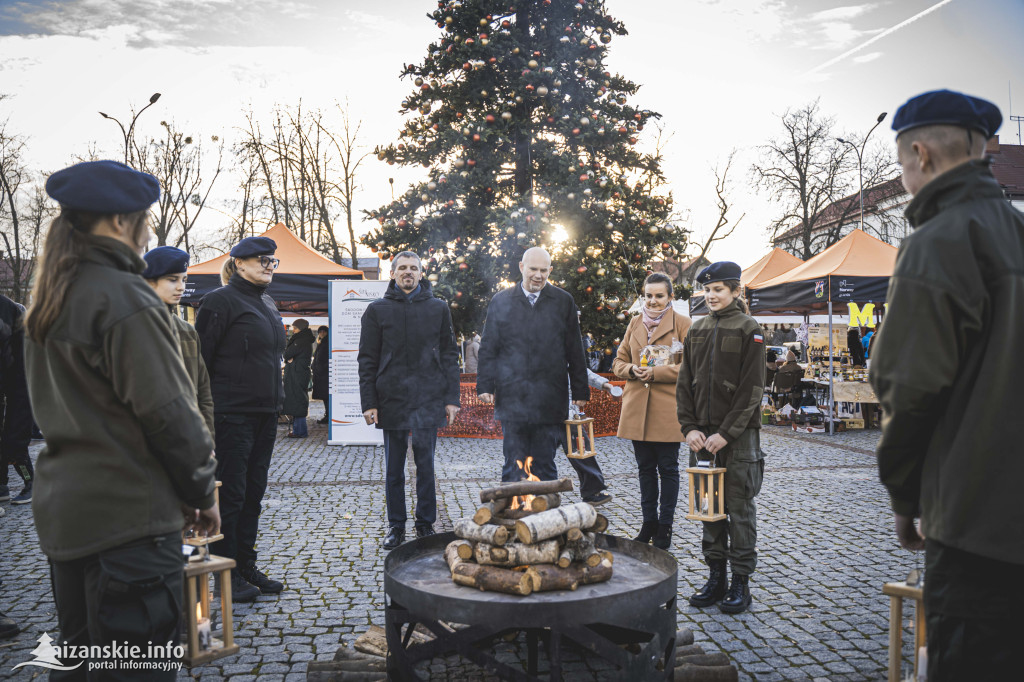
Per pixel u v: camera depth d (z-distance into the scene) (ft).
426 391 16.42
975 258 5.20
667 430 15.53
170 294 10.74
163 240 89.30
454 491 22.95
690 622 11.57
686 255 38.93
